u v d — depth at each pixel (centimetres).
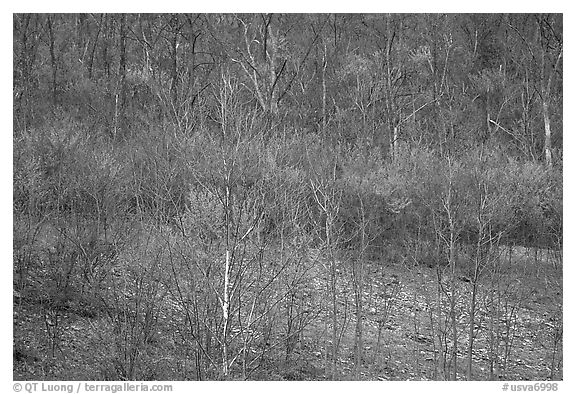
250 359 1188
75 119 2070
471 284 1655
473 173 1564
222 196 1013
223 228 1038
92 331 1184
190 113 1279
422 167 1956
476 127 2659
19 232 1296
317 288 1520
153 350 1153
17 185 1323
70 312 1248
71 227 1359
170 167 1236
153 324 1177
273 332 1282
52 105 2153
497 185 1698
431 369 1364
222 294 1069
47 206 1379
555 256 1936
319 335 1435
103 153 1489
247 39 2664
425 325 1562
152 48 2602
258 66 2539
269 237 1230
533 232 2016
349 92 2698
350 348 1418
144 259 1177
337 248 1471
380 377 1288
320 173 1470
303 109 2616
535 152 2631
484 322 1619
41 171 1400
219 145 1051
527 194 1953
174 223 1153
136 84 2339
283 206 1275
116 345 1103
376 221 1744
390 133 2527
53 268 1301
